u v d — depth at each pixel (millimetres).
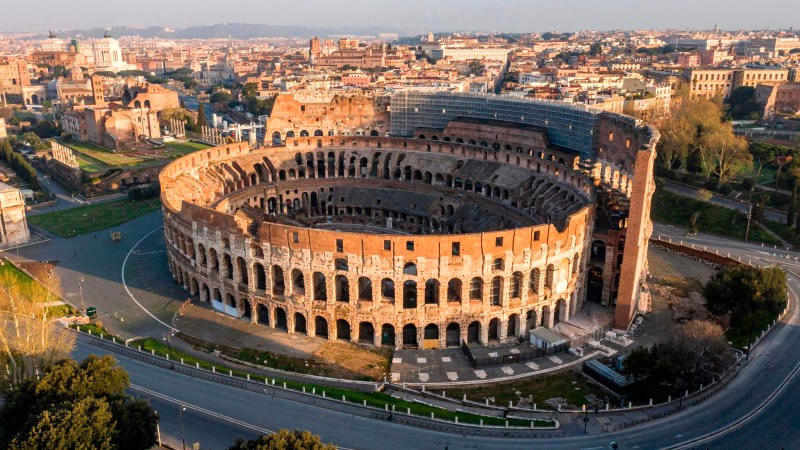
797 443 82438
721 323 118688
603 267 126938
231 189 179750
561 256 114000
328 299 111500
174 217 131125
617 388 96625
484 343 111688
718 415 88750
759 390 95062
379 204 183500
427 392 97438
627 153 142000
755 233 168000
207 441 81375
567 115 172500
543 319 118438
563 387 99688
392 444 81750
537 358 108562
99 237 174125
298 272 120562
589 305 127875
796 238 160625
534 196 153500
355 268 108250
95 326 116500
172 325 118938
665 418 88500
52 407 70938
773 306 116125
